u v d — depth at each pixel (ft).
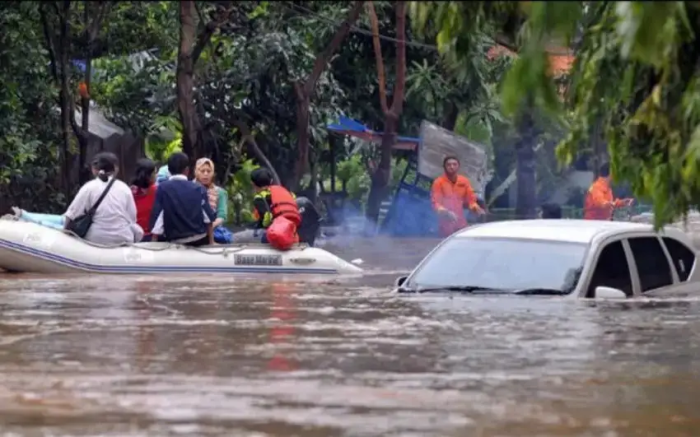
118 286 98.22
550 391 55.52
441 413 51.72
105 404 53.11
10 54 143.95
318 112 191.01
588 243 78.69
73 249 110.32
